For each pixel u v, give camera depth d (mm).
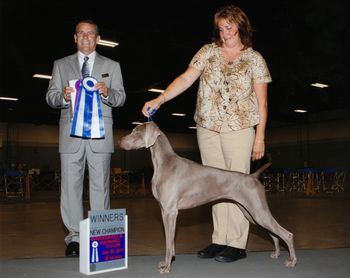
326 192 16859
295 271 2959
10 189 17109
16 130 24547
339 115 20516
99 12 8492
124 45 10469
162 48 10750
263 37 9469
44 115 22438
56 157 25781
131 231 6582
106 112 3508
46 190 19344
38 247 5262
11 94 16453
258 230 6512
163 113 21562
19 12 8266
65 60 3527
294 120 21438
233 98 3283
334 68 11227
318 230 6645
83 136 3336
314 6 8203
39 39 9680
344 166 20203
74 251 3371
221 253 3258
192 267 3068
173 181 2986
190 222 7609
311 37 9266
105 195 3471
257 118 3326
